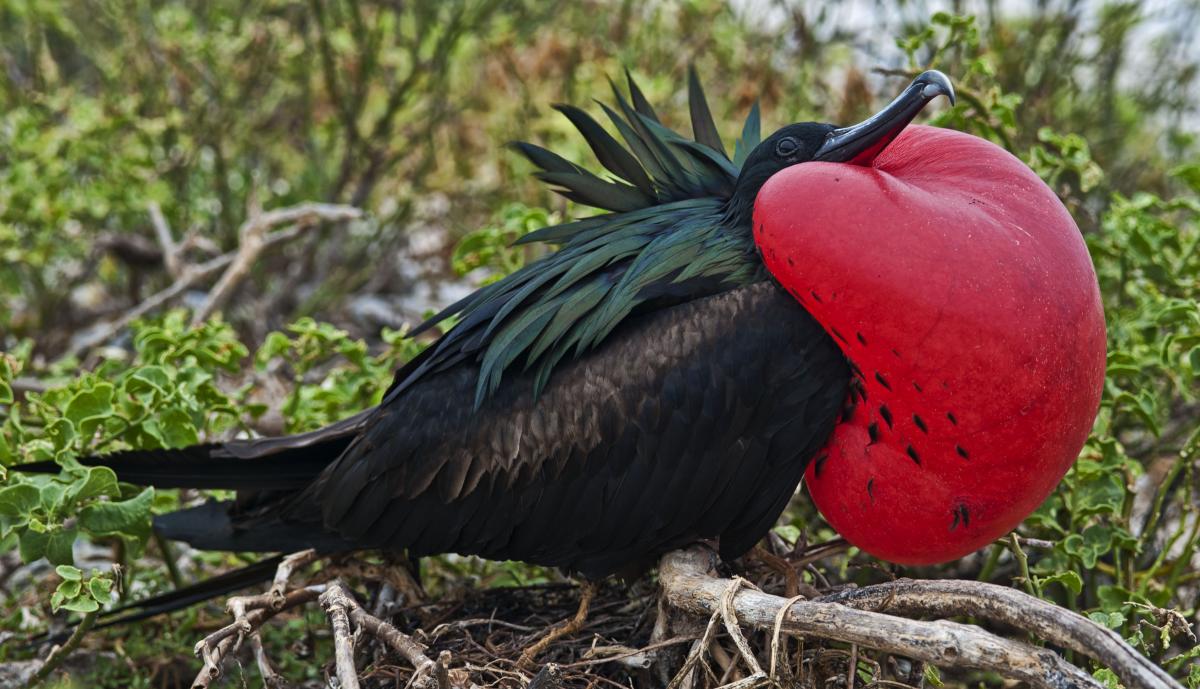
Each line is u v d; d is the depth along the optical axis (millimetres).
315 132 6410
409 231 6473
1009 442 2670
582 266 3188
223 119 6043
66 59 6945
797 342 2928
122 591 3812
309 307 5852
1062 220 2705
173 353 3943
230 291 4898
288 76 6301
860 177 2686
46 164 5273
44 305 5688
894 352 2650
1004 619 2570
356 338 5863
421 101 6465
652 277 3090
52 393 3873
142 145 5797
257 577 3568
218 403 3857
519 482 3166
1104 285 4301
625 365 3057
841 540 3285
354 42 6055
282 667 3773
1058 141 3965
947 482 2760
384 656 3184
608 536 3133
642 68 5863
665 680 3102
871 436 2842
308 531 3477
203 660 3107
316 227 6055
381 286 6398
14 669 3643
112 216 6203
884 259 2607
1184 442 4480
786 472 2994
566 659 3256
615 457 3070
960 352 2596
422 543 3330
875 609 2781
